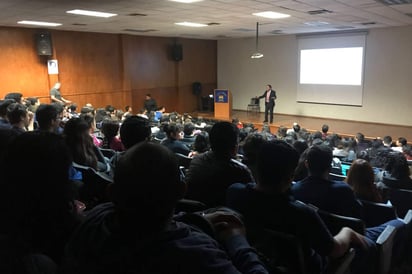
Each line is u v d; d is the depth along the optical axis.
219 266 0.71
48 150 0.79
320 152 1.97
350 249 1.54
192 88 13.66
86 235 0.75
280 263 1.25
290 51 12.38
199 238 0.75
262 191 1.40
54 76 9.87
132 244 0.70
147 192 0.69
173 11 6.94
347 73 11.26
